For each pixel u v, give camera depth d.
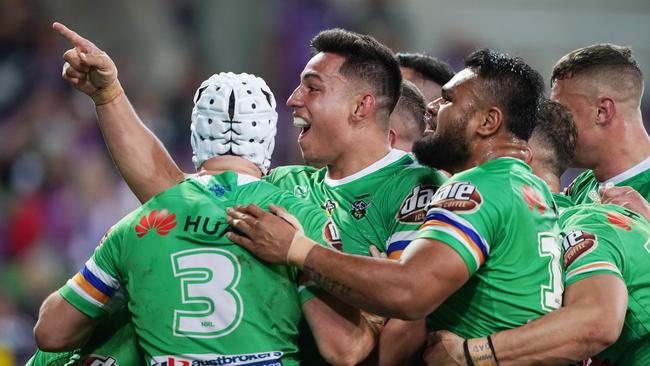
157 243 7.20
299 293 7.34
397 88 8.62
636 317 8.15
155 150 7.83
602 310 7.42
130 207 22.38
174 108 25.53
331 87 8.36
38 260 20.73
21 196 22.06
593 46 9.91
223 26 27.98
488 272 7.44
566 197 9.37
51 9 26.64
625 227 8.23
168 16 27.89
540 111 8.84
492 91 7.86
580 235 8.01
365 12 26.88
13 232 21.36
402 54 11.16
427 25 28.45
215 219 7.22
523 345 7.32
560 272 7.75
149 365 7.29
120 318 7.91
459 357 7.44
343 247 8.16
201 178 7.51
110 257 7.36
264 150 7.73
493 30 28.48
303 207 7.51
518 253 7.45
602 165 9.81
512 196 7.45
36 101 23.97
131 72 26.31
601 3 28.42
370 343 7.45
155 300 7.16
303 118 8.44
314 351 7.98
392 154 8.50
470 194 7.33
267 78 26.98
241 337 7.08
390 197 8.19
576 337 7.32
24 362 18.25
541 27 28.39
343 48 8.43
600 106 9.66
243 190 7.43
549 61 27.92
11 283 20.19
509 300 7.47
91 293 7.40
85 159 22.75
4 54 25.00
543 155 8.80
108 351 7.87
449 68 11.11
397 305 6.97
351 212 8.26
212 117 7.58
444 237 7.11
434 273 7.00
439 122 8.02
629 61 9.75
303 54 26.69
